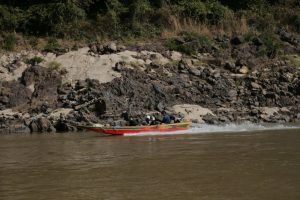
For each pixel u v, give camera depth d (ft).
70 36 280.72
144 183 91.76
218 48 269.64
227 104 225.76
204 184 89.45
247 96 230.89
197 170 102.17
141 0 300.40
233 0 327.06
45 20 284.82
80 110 211.41
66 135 184.34
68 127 198.49
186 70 245.45
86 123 201.46
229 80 240.12
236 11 319.06
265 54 266.98
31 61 252.01
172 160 116.16
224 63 254.88
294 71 252.83
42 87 230.48
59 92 229.25
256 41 273.33
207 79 239.91
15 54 261.24
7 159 126.41
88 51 259.80
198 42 269.85
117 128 181.06
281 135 161.07
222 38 281.33
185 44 268.21
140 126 183.01
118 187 89.30
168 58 256.73
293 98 229.86
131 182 92.94
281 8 321.93
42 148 147.95
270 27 299.17
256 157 116.57
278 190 83.66
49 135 185.68
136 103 218.38
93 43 270.87
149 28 288.10
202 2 314.14
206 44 271.08
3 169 111.14
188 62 254.88
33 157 129.08
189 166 107.14
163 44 271.28
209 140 153.79
